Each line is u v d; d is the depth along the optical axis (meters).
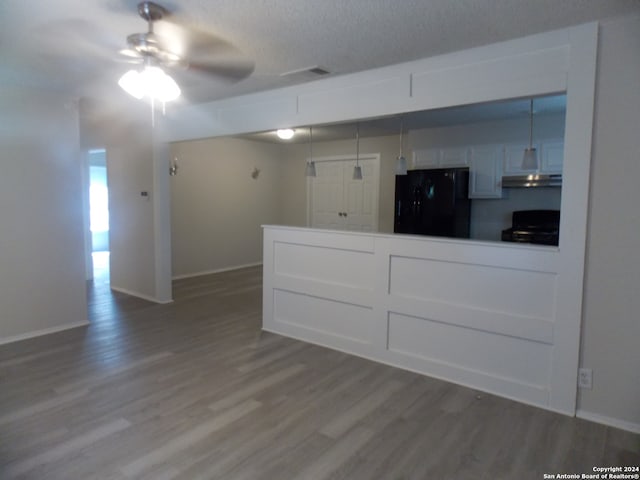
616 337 2.40
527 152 3.58
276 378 3.05
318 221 7.78
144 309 4.80
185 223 6.64
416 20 2.30
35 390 2.82
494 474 2.02
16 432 2.32
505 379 2.79
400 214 5.75
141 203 5.22
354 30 2.44
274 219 8.20
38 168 3.85
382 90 3.13
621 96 2.28
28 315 3.85
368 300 3.38
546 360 2.63
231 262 7.42
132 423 2.43
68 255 4.09
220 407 2.63
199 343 3.74
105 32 2.48
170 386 2.90
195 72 3.22
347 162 7.30
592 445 2.25
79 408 2.59
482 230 5.75
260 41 2.61
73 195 4.10
